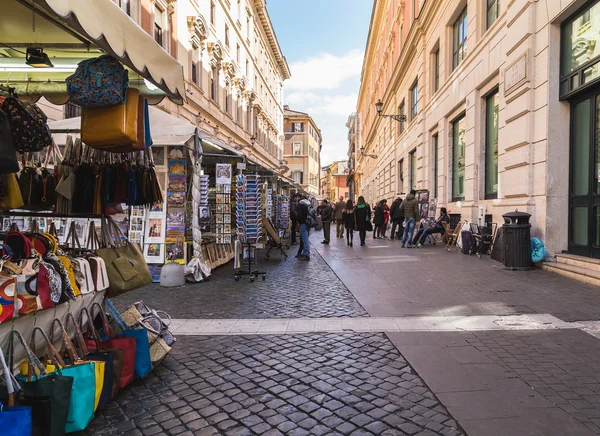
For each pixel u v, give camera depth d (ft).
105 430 9.53
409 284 24.48
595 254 24.56
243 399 10.94
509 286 22.71
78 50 12.63
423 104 63.16
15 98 10.68
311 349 14.44
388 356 13.58
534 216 28.96
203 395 11.23
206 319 18.51
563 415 9.54
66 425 9.08
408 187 77.66
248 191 29.40
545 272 26.48
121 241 14.25
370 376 12.11
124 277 12.62
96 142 11.34
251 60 113.19
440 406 10.24
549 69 27.40
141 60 10.00
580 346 13.79
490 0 39.45
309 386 11.60
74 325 10.43
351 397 10.87
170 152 27.89
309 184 238.27
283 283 26.86
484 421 9.34
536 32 28.99
